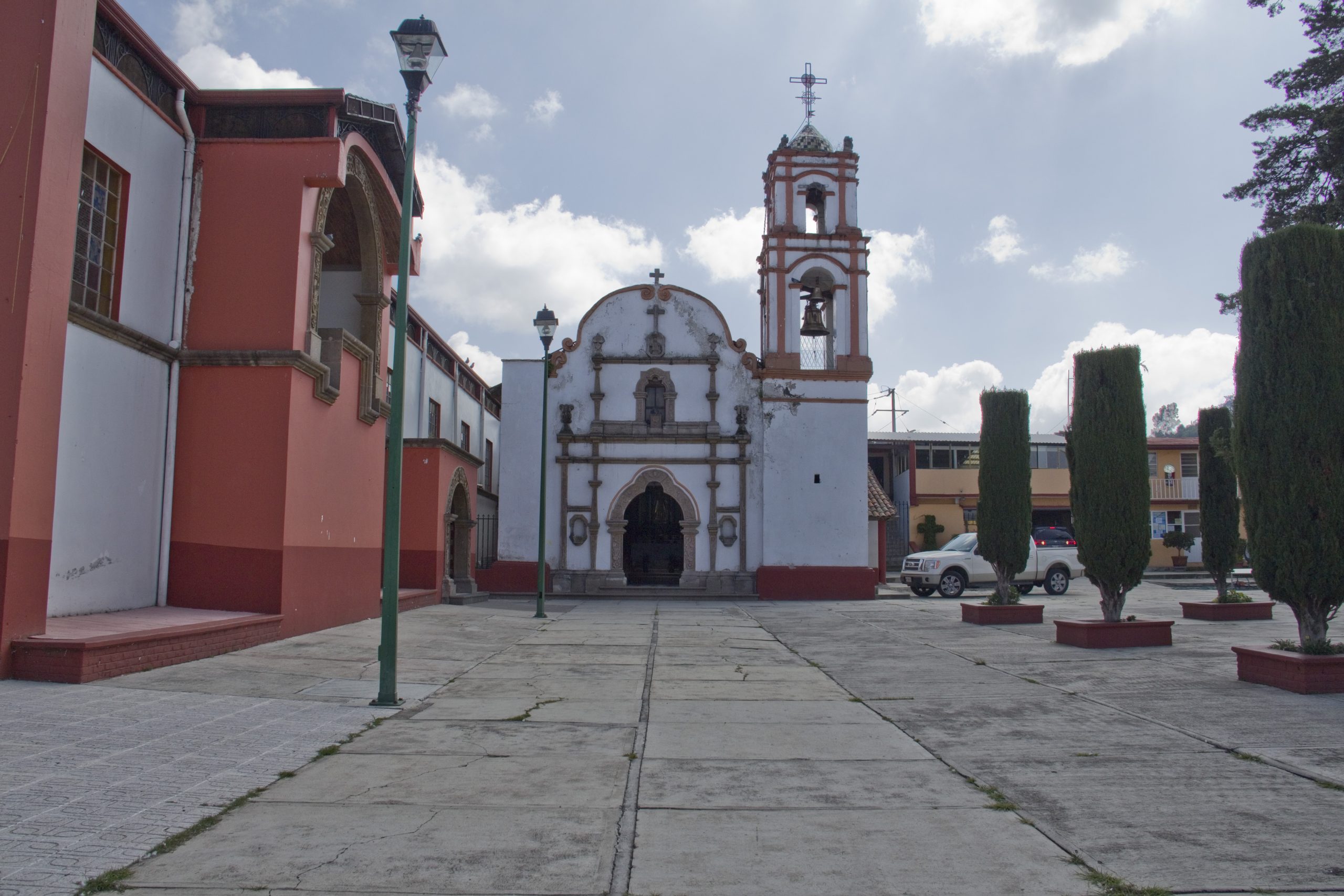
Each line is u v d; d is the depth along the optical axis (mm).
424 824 4906
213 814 4973
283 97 12609
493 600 23500
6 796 5086
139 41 11188
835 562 25016
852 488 25312
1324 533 9062
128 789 5312
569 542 25375
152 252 11703
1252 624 15812
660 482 25594
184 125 12336
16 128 8539
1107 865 4336
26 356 8289
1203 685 9422
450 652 12031
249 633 11000
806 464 25375
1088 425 13250
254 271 12344
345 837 4660
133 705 7488
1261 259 9688
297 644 11578
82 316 10109
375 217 16188
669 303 26188
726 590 25141
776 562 24953
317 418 13148
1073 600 22359
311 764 6164
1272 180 16344
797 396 25609
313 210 12867
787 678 10289
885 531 31312
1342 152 15391
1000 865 4348
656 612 20203
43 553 8562
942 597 24891
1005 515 17094
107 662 8430
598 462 25562
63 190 8766
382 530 16625
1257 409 9570
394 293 18141
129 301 11203
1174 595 24359
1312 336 9289
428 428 24656
